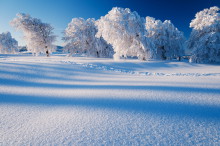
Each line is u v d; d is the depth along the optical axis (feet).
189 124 6.21
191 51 86.63
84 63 49.42
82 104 9.74
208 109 8.02
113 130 5.87
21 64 35.27
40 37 99.35
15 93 13.85
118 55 72.69
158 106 8.83
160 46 111.65
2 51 171.22
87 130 5.94
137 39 69.67
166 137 5.20
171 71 44.04
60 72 31.12
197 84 16.02
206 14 85.20
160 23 108.27
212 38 77.36
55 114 8.00
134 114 7.59
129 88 14.57
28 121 7.17
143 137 5.25
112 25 68.85
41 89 15.88
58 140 5.23
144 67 54.70
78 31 103.81
